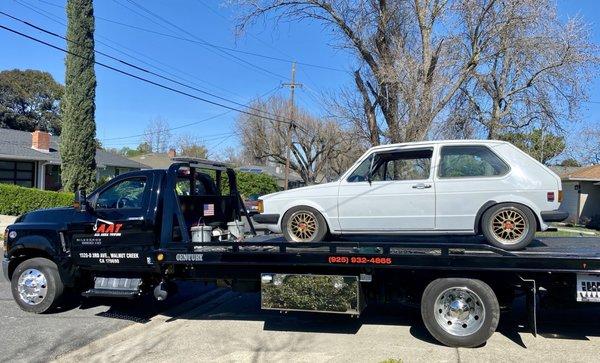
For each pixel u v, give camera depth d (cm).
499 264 568
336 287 615
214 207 822
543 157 2809
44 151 3406
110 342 621
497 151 650
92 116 2448
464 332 578
